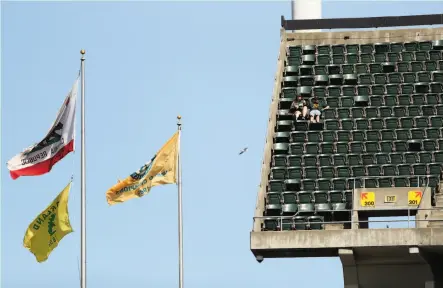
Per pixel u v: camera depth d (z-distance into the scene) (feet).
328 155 585.63
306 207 547.90
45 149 493.36
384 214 539.29
